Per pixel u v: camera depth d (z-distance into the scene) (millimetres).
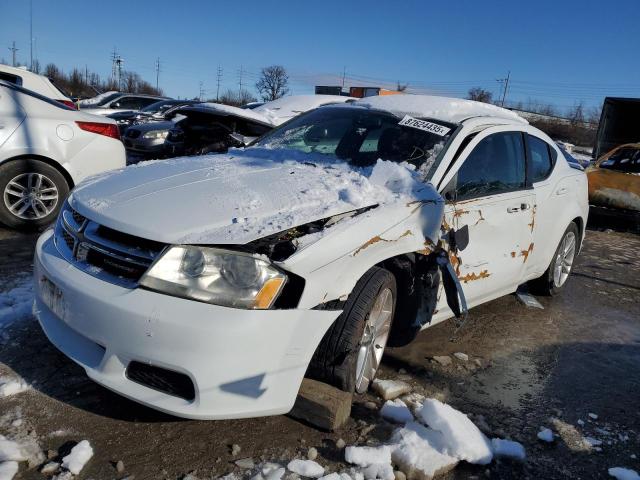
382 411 2838
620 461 2754
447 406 2789
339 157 3643
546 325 4570
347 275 2596
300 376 2404
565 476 2588
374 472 2367
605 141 15188
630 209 9453
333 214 2660
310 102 8875
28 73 7742
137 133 10555
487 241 3666
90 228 2533
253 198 2664
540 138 4594
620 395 3465
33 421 2482
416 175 3279
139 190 2738
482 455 2566
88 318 2332
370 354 2953
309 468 2334
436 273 3092
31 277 4102
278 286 2332
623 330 4672
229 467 2334
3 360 2914
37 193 5418
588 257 7422
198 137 7211
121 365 2303
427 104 4129
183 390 2270
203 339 2178
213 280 2264
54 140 5414
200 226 2381
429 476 2414
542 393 3377
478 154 3674
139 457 2340
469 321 4418
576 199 5016
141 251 2359
